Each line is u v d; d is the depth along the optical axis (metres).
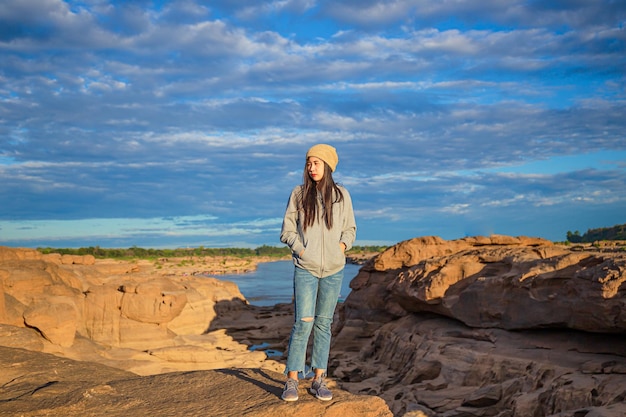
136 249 170.38
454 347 18.02
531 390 14.18
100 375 6.17
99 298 26.39
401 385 18.27
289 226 4.90
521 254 18.23
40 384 5.61
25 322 19.94
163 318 27.75
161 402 4.95
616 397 11.90
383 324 25.39
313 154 4.86
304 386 5.40
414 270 22.27
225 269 131.38
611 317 13.28
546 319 15.46
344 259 4.93
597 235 68.56
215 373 5.94
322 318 4.99
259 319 36.28
